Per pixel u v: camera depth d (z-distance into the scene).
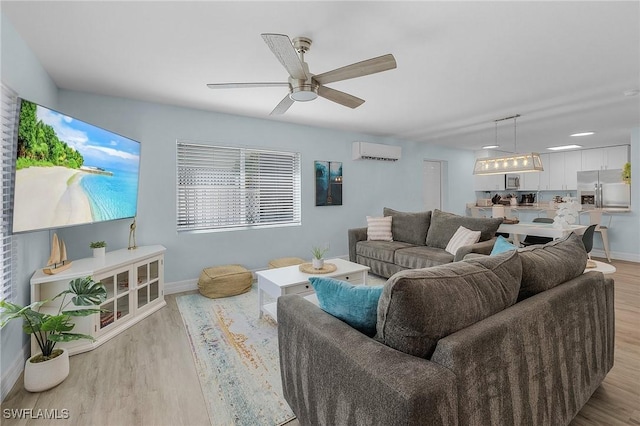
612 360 1.86
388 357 0.99
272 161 4.54
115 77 2.80
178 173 3.82
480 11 1.84
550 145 6.69
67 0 1.72
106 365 2.12
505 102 3.61
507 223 4.50
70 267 2.42
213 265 4.00
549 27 2.02
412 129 5.09
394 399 0.85
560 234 3.65
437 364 0.94
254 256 4.33
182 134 3.74
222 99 3.46
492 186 7.63
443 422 0.86
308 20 1.93
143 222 3.52
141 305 2.95
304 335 1.34
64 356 1.97
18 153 1.84
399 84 3.04
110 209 2.80
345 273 2.92
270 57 2.42
